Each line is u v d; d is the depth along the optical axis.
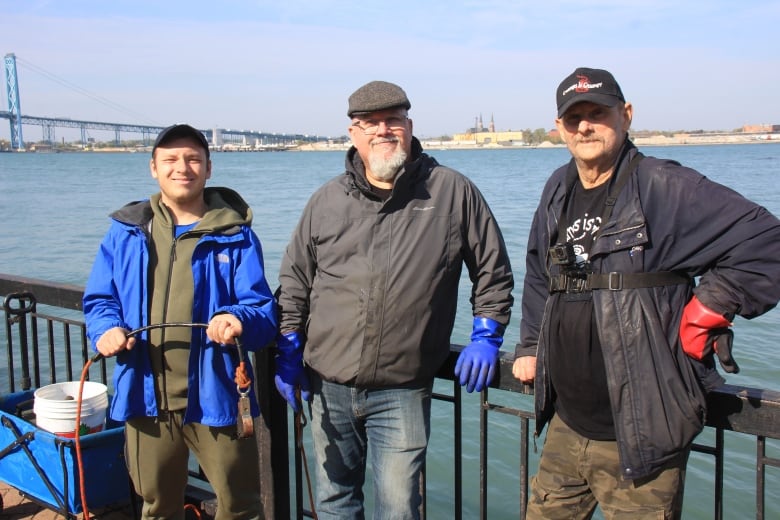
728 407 2.06
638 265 2.01
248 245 2.60
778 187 31.14
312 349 2.57
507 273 2.51
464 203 2.46
